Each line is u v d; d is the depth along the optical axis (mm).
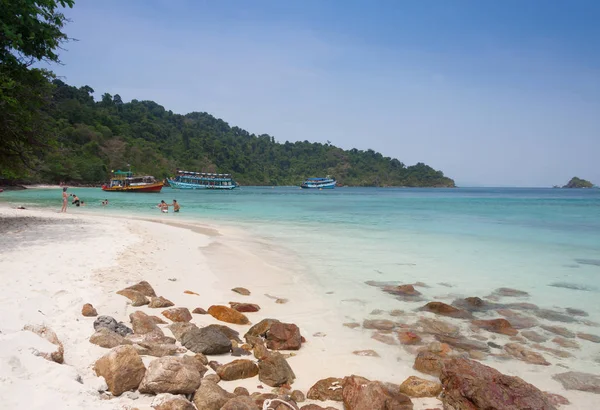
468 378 4574
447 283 10172
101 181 123500
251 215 32375
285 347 5957
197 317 7039
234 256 13203
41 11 13812
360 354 5855
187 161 179500
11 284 7301
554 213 36406
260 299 8453
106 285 8078
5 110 13852
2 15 12688
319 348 6043
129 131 173875
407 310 7965
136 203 48188
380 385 4512
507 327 7059
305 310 7836
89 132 138750
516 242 17438
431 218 30031
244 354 5629
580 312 8016
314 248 15273
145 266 10453
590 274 11328
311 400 4520
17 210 26391
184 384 4098
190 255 12945
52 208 34125
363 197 83125
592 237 19188
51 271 8633
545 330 7020
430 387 4758
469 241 17609
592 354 6023
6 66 13969
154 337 5504
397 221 27312
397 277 10703
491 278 10781
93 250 11711
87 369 4324
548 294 9289
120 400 3834
